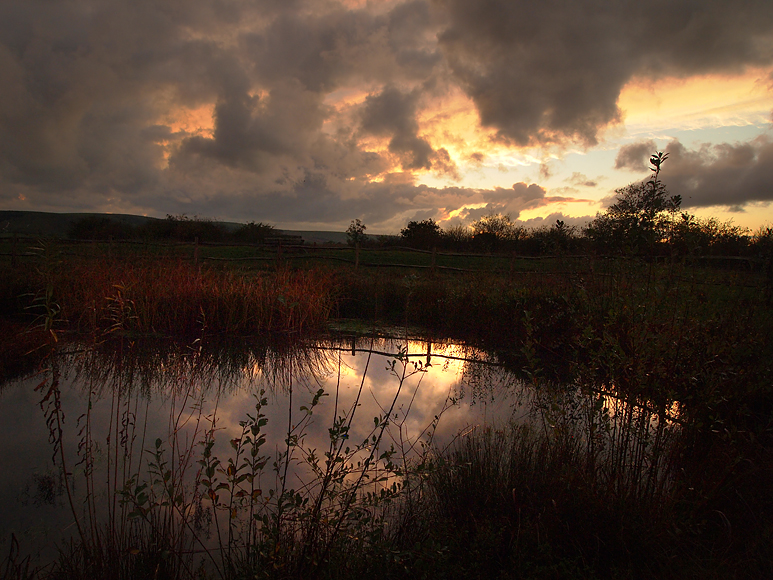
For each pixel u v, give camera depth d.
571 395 3.59
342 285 9.74
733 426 2.54
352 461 3.16
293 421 3.92
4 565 2.05
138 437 3.52
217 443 3.44
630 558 2.07
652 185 2.80
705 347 3.03
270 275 10.20
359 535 2.11
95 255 10.26
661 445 2.66
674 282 2.81
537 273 9.30
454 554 2.17
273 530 1.94
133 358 5.67
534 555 2.06
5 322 6.55
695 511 2.33
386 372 5.69
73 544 2.22
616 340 2.80
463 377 5.48
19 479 2.86
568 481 2.36
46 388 4.47
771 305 4.79
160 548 2.10
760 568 1.98
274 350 6.58
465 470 2.77
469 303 8.10
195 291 7.55
